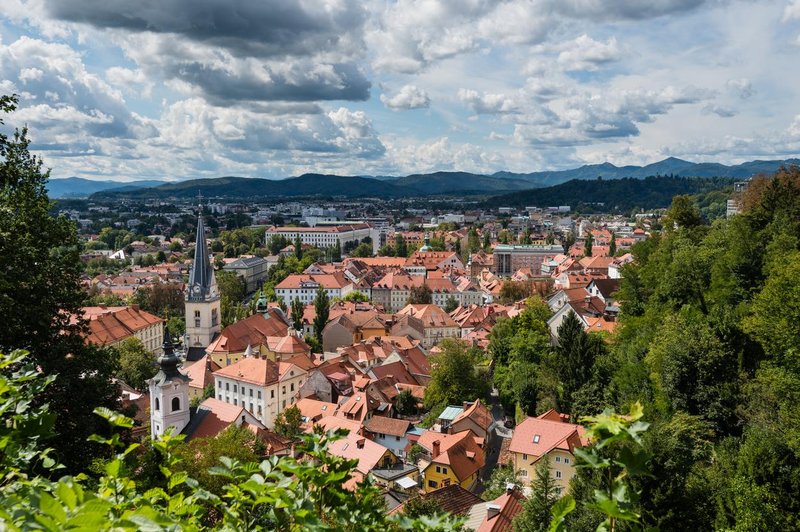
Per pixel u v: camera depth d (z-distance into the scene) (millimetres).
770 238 67188
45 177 41125
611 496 8969
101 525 6938
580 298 139375
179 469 40844
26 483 9828
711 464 41781
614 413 9016
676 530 30906
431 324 160625
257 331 135750
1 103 36844
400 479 68375
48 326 38062
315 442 11484
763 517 29844
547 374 90250
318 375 102500
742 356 51312
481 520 51531
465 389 98938
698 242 90000
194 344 140000
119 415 11508
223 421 72625
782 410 42406
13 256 35656
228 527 10523
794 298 46375
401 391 103812
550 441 66500
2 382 11672
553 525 9383
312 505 10000
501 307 175500
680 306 72125
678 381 51125
